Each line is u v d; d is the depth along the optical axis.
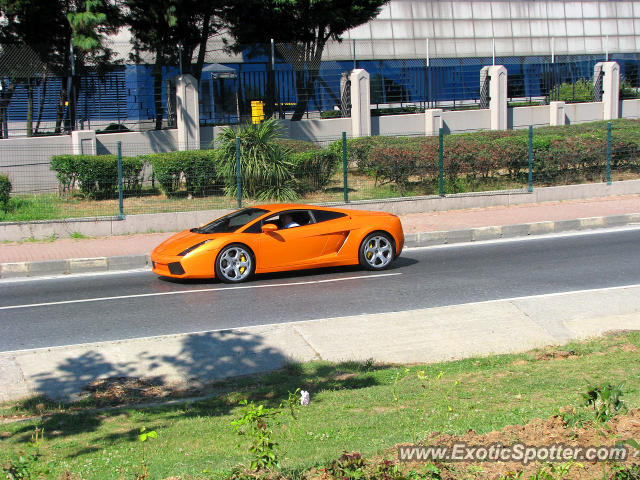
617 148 19.81
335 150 19.91
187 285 11.32
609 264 12.14
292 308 9.75
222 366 7.84
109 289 11.19
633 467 4.00
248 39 25.67
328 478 4.01
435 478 3.88
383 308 9.66
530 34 37.56
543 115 29.14
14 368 7.60
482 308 9.54
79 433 5.78
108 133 21.20
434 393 6.29
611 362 7.08
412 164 18.05
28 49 21.25
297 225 11.66
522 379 6.61
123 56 25.44
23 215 15.53
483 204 18.30
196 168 17.62
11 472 4.16
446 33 35.56
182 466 4.59
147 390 7.21
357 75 24.86
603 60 33.22
